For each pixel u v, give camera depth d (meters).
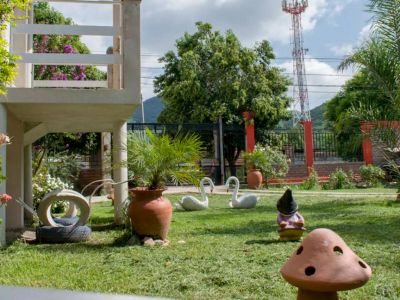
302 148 26.25
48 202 7.48
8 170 9.10
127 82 7.40
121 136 9.25
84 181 20.69
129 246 6.73
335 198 14.95
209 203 14.30
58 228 7.32
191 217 10.67
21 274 5.04
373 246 6.27
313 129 25.80
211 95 25.25
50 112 8.20
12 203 9.16
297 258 2.69
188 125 22.66
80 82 9.86
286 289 4.29
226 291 4.27
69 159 18.00
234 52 25.22
